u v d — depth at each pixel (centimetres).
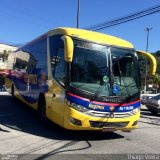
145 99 2391
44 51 1391
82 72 1079
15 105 1898
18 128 1230
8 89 2267
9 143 991
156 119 1880
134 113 1125
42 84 1362
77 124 1045
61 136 1127
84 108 1047
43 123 1337
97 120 1057
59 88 1133
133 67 1165
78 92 1051
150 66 1182
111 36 1209
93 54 1111
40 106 1382
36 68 1508
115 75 1118
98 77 1091
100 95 1067
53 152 911
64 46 1048
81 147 987
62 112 1091
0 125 1273
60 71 1145
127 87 1123
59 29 1223
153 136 1227
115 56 1141
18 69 1950
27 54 1756
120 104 1091
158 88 6525
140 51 1206
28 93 1638
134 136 1203
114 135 1195
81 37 1118
